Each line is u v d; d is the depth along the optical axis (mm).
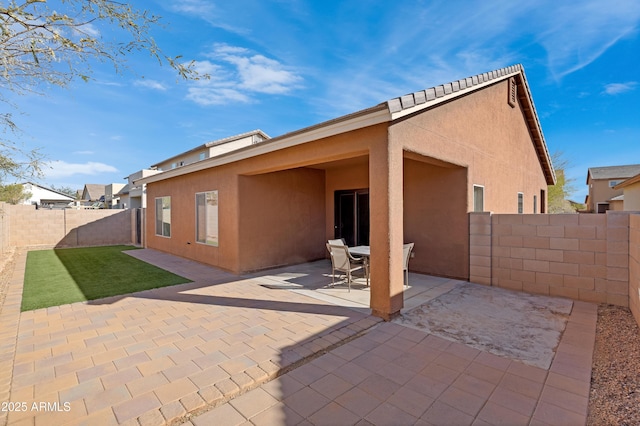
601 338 3803
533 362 3258
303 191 9289
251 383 2885
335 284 6676
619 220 4988
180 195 10453
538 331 4059
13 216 13016
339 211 9703
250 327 4234
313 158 5570
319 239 9781
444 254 7094
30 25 2889
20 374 3041
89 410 2500
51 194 33250
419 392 2758
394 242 4520
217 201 8492
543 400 2619
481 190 7477
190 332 4074
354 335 3988
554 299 5441
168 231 11383
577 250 5375
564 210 26094
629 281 4832
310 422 2385
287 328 4199
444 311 4859
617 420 2355
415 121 5047
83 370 3119
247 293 5969
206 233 9062
